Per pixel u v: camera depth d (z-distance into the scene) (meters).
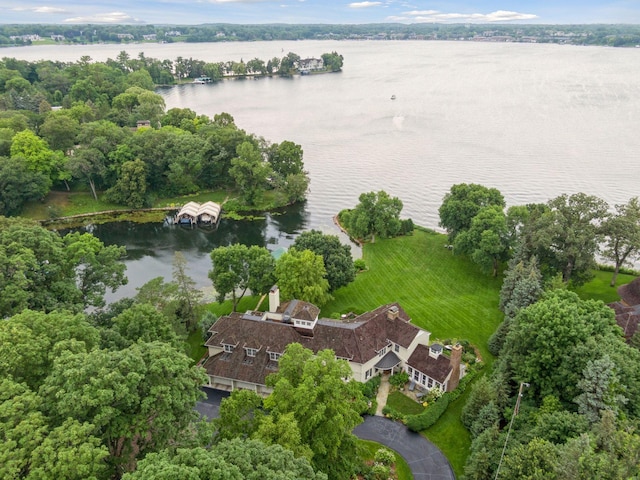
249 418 47.75
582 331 50.53
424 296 83.44
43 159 128.50
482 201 98.19
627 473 32.88
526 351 54.47
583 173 147.25
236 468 30.05
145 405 36.31
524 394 53.28
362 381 61.38
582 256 75.19
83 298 68.38
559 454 38.06
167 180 141.25
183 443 39.25
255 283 75.44
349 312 77.94
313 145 187.25
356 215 108.06
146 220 128.12
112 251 71.50
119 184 132.50
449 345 68.50
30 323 44.03
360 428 55.50
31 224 70.38
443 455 51.75
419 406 58.44
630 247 78.88
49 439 31.30
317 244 83.25
